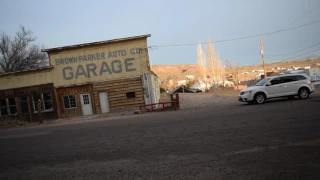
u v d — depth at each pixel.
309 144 6.65
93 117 23.67
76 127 15.96
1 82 27.66
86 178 5.77
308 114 11.09
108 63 27.14
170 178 5.24
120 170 6.08
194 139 8.55
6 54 40.53
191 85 93.69
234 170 5.35
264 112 13.27
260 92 18.86
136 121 15.59
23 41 40.91
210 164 5.86
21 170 6.95
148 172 5.74
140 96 26.95
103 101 27.28
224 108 18.22
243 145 7.18
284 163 5.49
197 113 16.67
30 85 27.53
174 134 9.79
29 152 9.26
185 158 6.51
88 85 27.44
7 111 27.67
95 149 8.62
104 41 26.75
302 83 18.92
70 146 9.59
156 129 11.47
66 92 27.50
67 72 27.41
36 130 16.94
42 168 6.95
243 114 13.37
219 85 67.25
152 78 27.95
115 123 15.73
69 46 26.95
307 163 5.37
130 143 8.98
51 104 27.53
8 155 9.11
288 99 19.81
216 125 10.81
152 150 7.67
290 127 8.84
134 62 26.97
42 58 42.94
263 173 5.05
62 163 7.25
